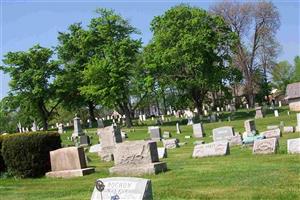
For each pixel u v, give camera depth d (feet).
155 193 48.11
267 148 73.20
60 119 369.50
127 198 31.76
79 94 293.64
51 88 281.95
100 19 262.06
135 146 64.03
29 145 70.95
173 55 241.35
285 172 53.06
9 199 54.13
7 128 354.74
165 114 379.55
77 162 68.59
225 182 50.88
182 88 254.27
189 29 247.50
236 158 72.33
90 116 309.83
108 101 244.22
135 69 252.62
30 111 290.15
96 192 32.99
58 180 66.28
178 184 52.65
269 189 45.21
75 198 50.21
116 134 94.22
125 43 249.14
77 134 191.31
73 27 298.97
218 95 324.19
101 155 95.14
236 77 254.06
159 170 62.85
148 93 264.52
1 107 282.77
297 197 41.27
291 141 71.10
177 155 89.45
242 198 43.11
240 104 345.72
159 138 150.82
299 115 120.57
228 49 255.91
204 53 242.17
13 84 277.85
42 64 281.13
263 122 183.52
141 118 304.71
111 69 244.83
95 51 276.00
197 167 64.64
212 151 79.92
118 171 64.64
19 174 71.00
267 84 326.03
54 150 71.05
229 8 282.36
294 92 262.06
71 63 294.66
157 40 250.37
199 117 234.17
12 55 279.08
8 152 71.56
